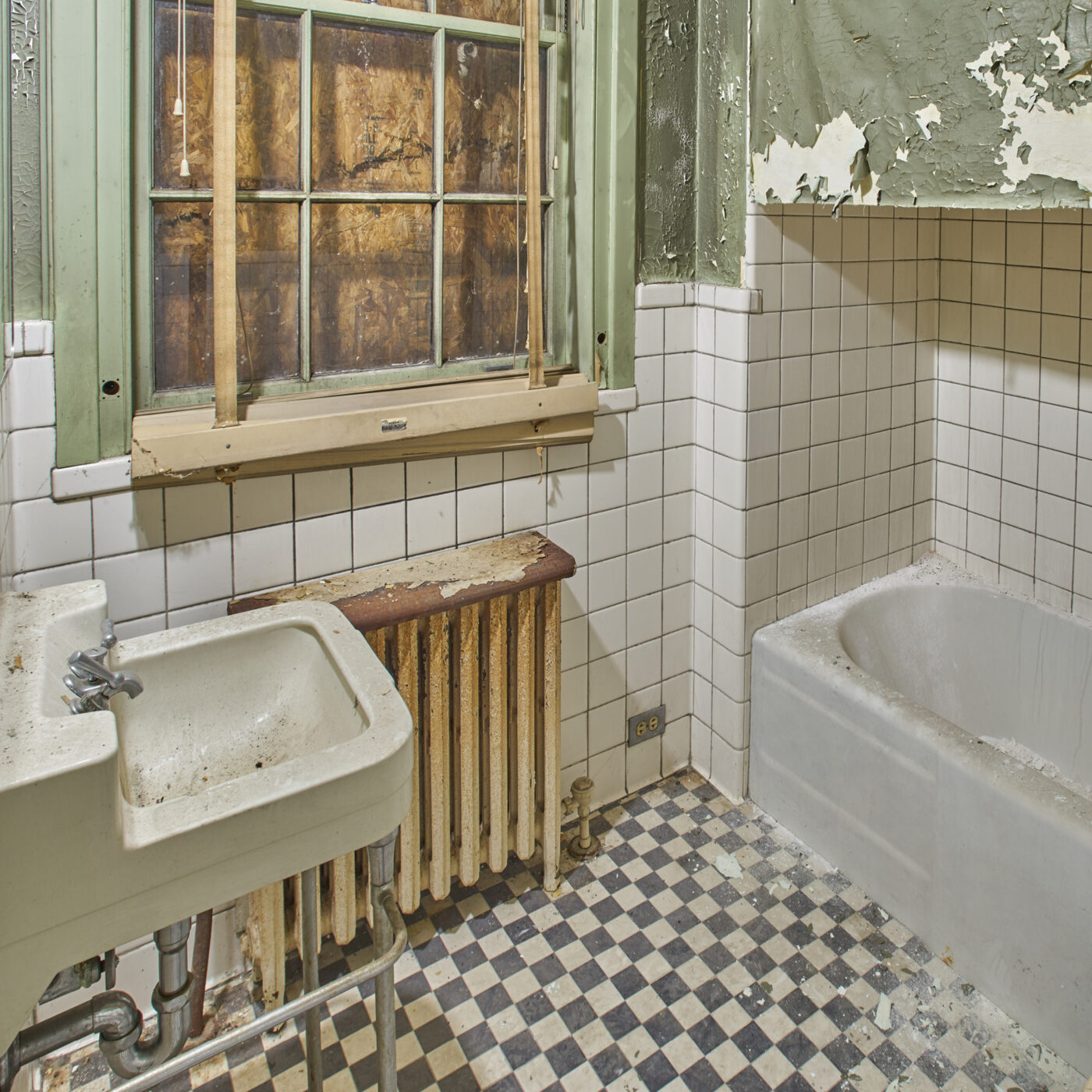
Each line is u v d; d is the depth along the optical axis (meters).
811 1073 1.61
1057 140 1.37
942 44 1.49
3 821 0.83
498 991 1.79
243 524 1.66
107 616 1.28
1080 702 2.20
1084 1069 1.58
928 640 2.43
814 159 1.76
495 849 1.92
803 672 2.08
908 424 2.41
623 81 1.87
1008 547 2.36
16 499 1.44
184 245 1.56
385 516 1.81
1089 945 1.54
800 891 2.03
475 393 1.82
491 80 1.79
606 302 1.98
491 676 1.80
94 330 1.44
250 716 1.39
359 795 1.05
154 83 1.47
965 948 1.78
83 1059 1.65
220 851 0.97
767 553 2.19
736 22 1.89
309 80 1.58
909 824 1.87
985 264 2.27
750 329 2.01
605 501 2.11
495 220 1.87
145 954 1.68
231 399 1.53
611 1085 1.60
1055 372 2.18
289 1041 1.69
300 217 1.64
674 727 2.41
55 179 1.37
